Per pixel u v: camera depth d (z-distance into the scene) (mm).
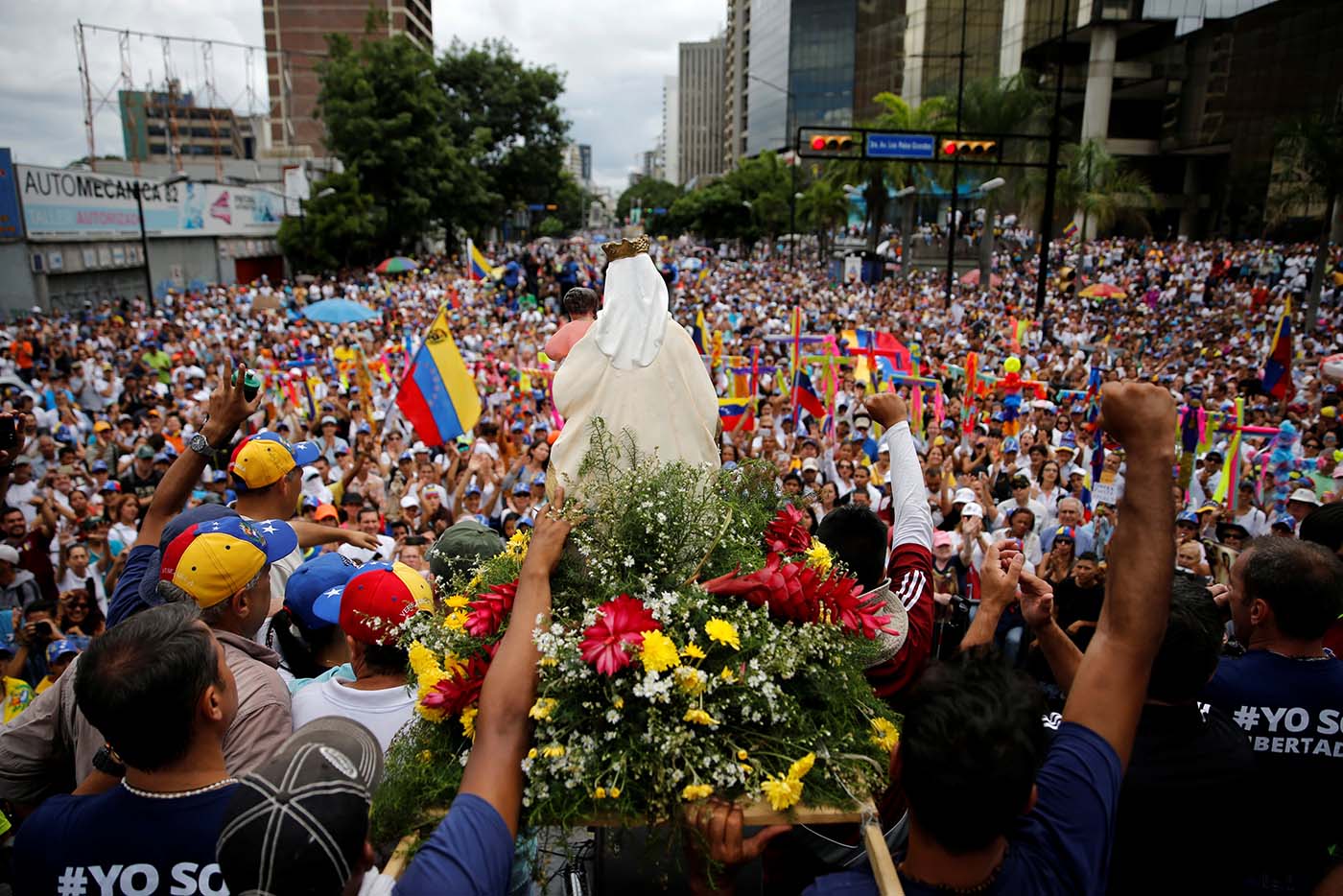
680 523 2541
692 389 3016
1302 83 52375
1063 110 67875
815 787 2158
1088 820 1800
